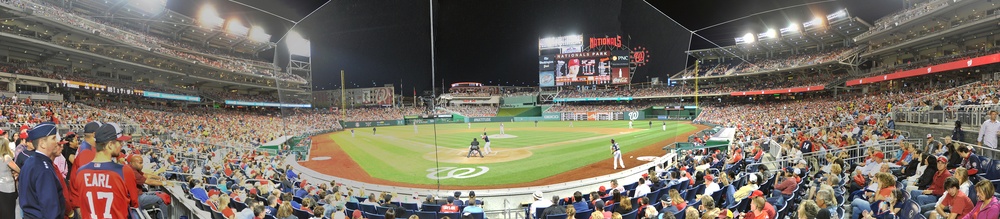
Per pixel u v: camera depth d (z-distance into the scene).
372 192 8.46
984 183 5.87
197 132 35.59
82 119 30.38
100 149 3.78
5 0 31.11
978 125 14.96
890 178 7.70
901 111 22.34
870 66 57.94
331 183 8.38
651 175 10.88
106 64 47.34
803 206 6.27
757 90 64.19
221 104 64.69
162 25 54.16
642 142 15.66
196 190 9.16
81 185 3.70
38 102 33.53
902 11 45.19
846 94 54.72
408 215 7.61
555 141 16.23
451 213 7.76
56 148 3.75
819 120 33.50
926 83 45.41
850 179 10.66
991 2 35.72
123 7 47.53
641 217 8.20
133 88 47.75
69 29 38.00
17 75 35.19
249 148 24.52
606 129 25.27
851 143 17.33
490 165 10.47
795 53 67.88
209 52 60.94
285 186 10.55
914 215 7.03
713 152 19.80
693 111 36.50
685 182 10.91
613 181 10.00
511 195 9.68
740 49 69.06
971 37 40.75
